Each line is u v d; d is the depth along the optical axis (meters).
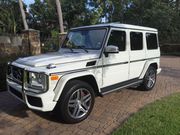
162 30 24.94
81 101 4.52
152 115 4.57
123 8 29.83
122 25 5.51
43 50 11.95
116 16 30.27
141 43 6.27
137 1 28.02
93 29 5.33
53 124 4.42
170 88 7.22
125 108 5.29
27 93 4.12
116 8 30.12
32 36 11.23
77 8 31.19
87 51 5.05
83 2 31.06
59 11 13.56
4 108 5.29
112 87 5.33
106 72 5.05
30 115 4.87
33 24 31.72
